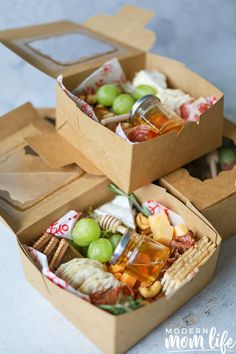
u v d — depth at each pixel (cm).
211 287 54
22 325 51
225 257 57
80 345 50
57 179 58
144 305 47
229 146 61
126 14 71
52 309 53
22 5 93
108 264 53
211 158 60
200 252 51
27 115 65
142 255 51
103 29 71
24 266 53
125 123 58
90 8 94
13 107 72
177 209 55
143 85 63
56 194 56
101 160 56
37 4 93
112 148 54
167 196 55
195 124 55
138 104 57
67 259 53
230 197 55
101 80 64
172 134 54
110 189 58
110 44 68
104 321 46
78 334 51
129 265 51
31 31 68
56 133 62
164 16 94
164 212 55
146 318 48
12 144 62
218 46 88
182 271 50
